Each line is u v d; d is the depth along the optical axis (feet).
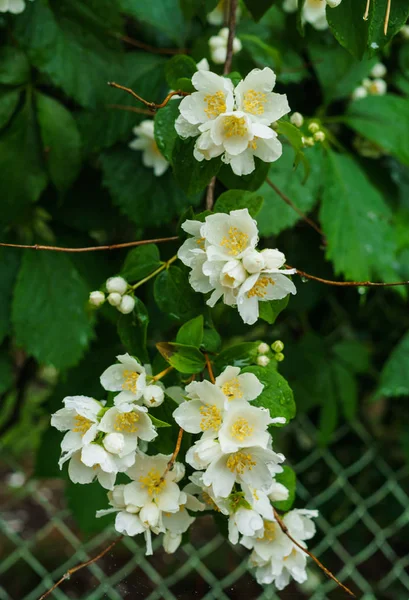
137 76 2.94
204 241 2.35
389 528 4.15
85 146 2.93
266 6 2.64
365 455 4.17
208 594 3.84
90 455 2.24
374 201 3.05
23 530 4.80
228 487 2.25
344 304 3.56
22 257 2.94
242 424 2.25
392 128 3.10
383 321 3.72
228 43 2.62
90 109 2.89
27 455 5.12
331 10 2.39
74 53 2.87
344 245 2.97
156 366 2.45
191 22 3.09
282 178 2.96
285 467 2.45
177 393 2.40
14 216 2.86
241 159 2.34
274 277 2.28
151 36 3.10
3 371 3.02
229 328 3.24
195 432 2.27
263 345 2.41
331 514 4.38
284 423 2.33
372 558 4.59
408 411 4.07
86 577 4.28
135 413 2.29
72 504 3.13
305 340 3.48
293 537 2.43
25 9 2.83
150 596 3.74
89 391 3.10
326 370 3.48
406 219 3.22
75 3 2.87
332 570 4.45
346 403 3.51
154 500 2.32
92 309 2.54
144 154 2.93
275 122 2.40
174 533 2.38
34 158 2.87
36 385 3.78
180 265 2.56
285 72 3.09
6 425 3.34
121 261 3.09
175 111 2.44
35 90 2.87
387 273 3.00
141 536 3.70
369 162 3.25
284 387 2.36
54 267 2.92
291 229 3.23
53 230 3.05
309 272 3.25
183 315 2.49
